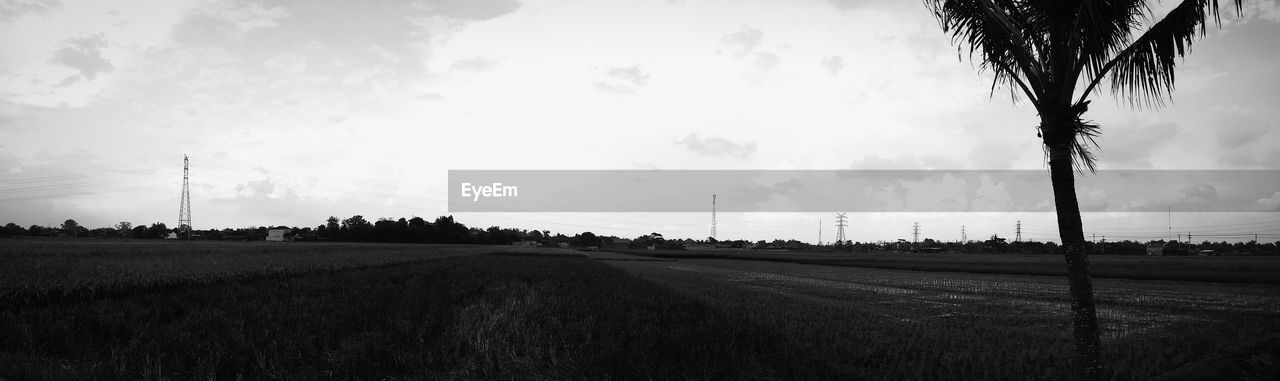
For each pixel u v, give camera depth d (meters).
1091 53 6.11
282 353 8.17
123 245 60.44
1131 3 6.24
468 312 13.04
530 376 7.68
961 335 11.48
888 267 56.25
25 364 7.07
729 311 14.72
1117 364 8.49
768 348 8.98
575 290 20.48
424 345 9.24
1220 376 7.74
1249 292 25.25
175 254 39.69
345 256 47.91
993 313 16.19
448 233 159.00
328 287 20.30
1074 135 6.24
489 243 186.00
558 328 10.45
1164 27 5.97
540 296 17.34
